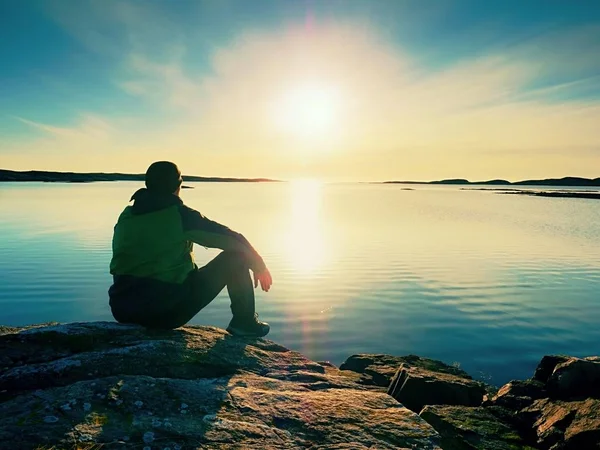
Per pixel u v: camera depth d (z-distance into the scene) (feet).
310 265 72.18
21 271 62.64
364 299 51.44
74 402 10.11
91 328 14.90
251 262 15.87
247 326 16.97
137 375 11.98
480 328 41.32
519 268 71.67
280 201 317.63
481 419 14.20
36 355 13.15
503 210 235.81
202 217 14.93
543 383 16.33
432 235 117.39
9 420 9.31
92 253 77.61
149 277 14.52
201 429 9.77
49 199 264.31
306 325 41.91
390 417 11.43
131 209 14.74
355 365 23.62
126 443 8.93
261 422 10.43
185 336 15.38
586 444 12.10
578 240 111.65
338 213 200.34
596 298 52.70
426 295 53.31
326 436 10.21
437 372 19.80
